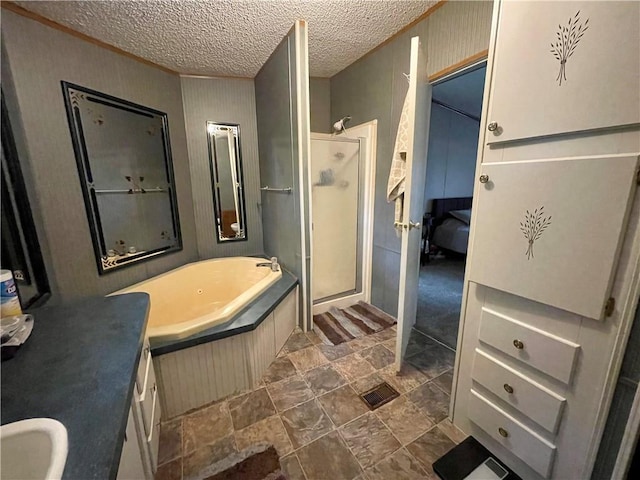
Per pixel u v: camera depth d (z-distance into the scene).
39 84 1.55
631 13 0.68
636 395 0.75
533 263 0.94
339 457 1.25
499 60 0.97
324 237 2.57
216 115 2.69
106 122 1.94
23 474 0.59
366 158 2.49
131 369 0.80
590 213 0.79
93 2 1.47
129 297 1.29
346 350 2.03
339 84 2.70
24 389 0.72
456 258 4.38
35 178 1.53
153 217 2.35
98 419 0.63
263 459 1.24
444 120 4.24
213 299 2.61
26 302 1.40
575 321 0.89
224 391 1.59
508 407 1.13
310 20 1.79
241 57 2.25
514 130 0.96
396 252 2.36
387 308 2.55
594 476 0.91
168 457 1.25
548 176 0.87
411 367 1.84
